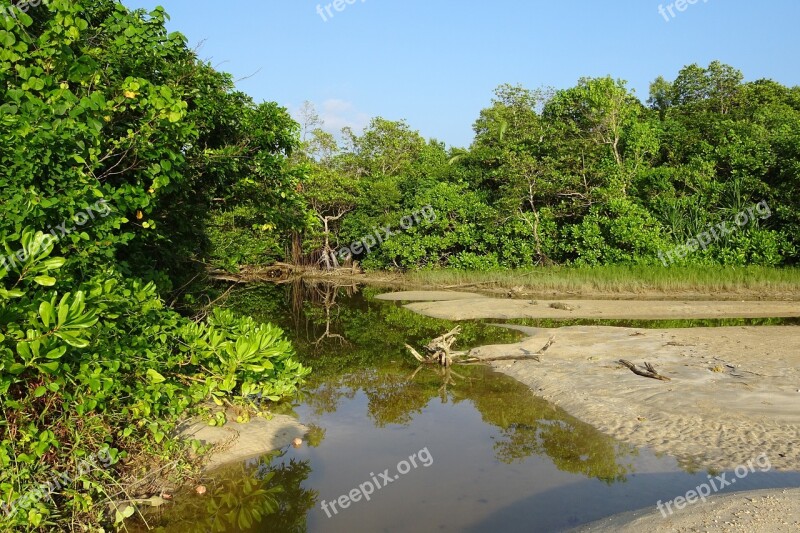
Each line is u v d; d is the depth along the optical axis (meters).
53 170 6.25
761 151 28.72
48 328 4.98
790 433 7.79
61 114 6.41
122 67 8.57
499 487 6.78
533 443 8.18
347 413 9.73
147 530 5.95
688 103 40.03
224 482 7.01
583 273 26.45
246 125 11.34
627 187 31.41
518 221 31.67
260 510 6.32
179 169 8.87
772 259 26.14
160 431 6.73
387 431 8.83
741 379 10.39
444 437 8.53
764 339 13.78
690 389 9.92
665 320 18.34
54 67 7.01
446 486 6.83
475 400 10.38
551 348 13.70
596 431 8.48
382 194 36.47
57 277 5.87
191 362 8.12
